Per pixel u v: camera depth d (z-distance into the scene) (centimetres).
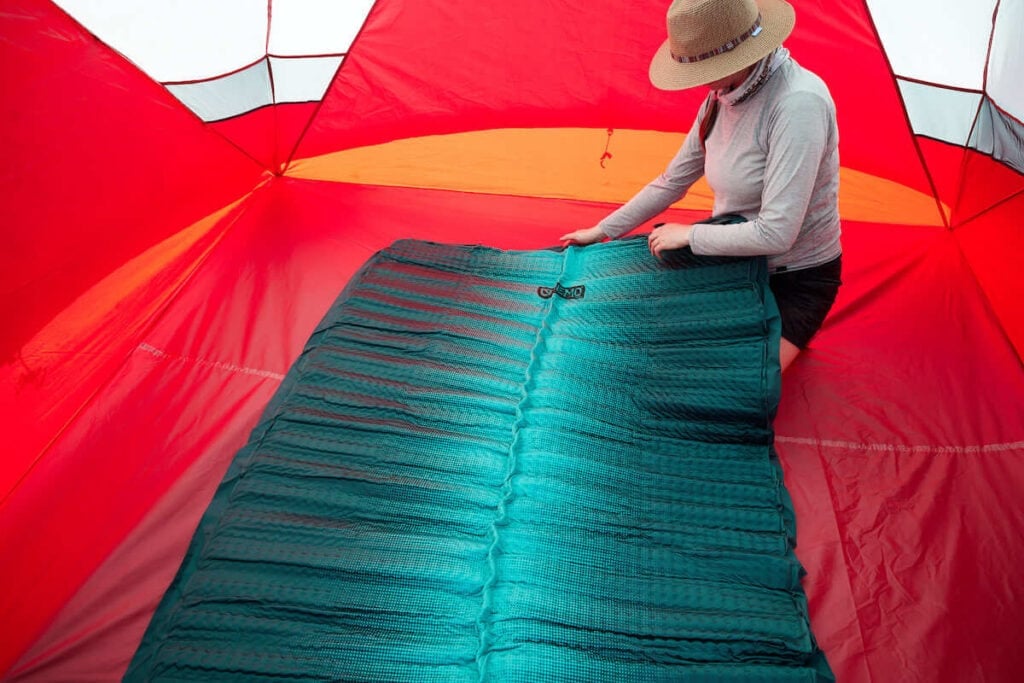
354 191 346
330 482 204
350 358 240
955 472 227
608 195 343
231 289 293
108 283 262
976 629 188
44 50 240
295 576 184
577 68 338
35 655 186
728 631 174
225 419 246
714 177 219
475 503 200
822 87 191
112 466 230
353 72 340
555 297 255
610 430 215
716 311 227
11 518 215
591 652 169
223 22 295
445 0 321
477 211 336
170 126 294
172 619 178
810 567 203
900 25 290
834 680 171
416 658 169
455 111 356
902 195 329
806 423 243
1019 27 262
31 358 230
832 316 280
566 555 187
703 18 187
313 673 167
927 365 261
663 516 197
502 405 223
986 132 291
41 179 238
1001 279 278
